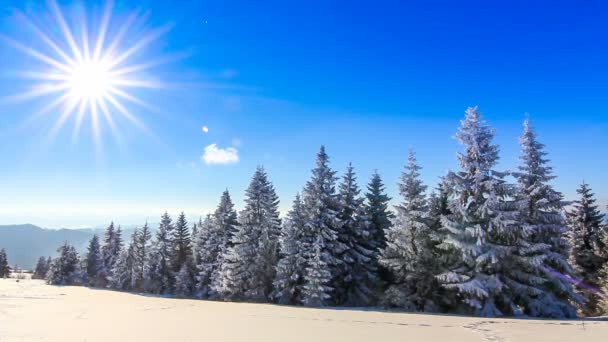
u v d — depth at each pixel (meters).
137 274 71.50
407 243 26.78
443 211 28.28
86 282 90.00
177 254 62.53
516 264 22.92
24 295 31.84
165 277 61.28
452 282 23.41
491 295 21.34
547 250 22.97
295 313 18.38
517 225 22.75
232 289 36.69
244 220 38.75
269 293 35.81
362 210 34.56
